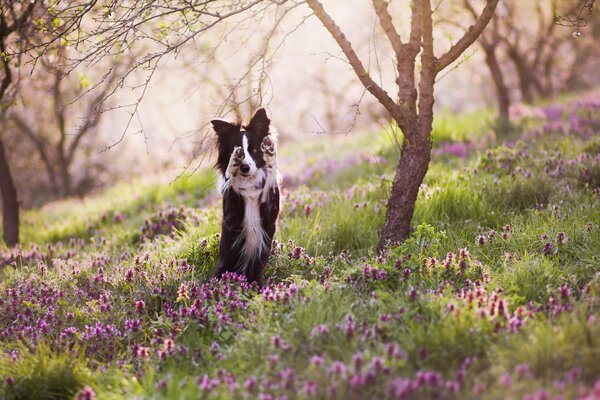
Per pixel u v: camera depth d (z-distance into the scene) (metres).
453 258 6.93
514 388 4.39
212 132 7.52
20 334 6.53
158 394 4.95
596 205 8.38
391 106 7.54
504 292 6.23
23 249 12.39
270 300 6.31
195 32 7.20
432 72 7.72
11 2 8.99
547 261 6.82
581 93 25.84
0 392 5.55
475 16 18.27
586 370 4.65
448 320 5.38
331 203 10.51
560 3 23.03
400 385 4.50
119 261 9.30
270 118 7.42
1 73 11.33
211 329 6.23
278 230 9.16
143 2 7.24
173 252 8.78
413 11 7.72
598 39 27.67
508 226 8.09
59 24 8.53
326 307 6.04
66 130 28.69
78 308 7.25
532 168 10.74
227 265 7.52
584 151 11.51
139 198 16.92
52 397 5.51
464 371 4.71
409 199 7.80
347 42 7.41
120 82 7.22
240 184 7.22
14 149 31.62
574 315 5.33
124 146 35.06
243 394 4.82
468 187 9.77
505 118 17.75
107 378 5.66
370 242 8.90
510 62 34.38
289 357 5.36
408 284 6.43
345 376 4.79
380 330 5.55
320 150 23.30
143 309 6.81
